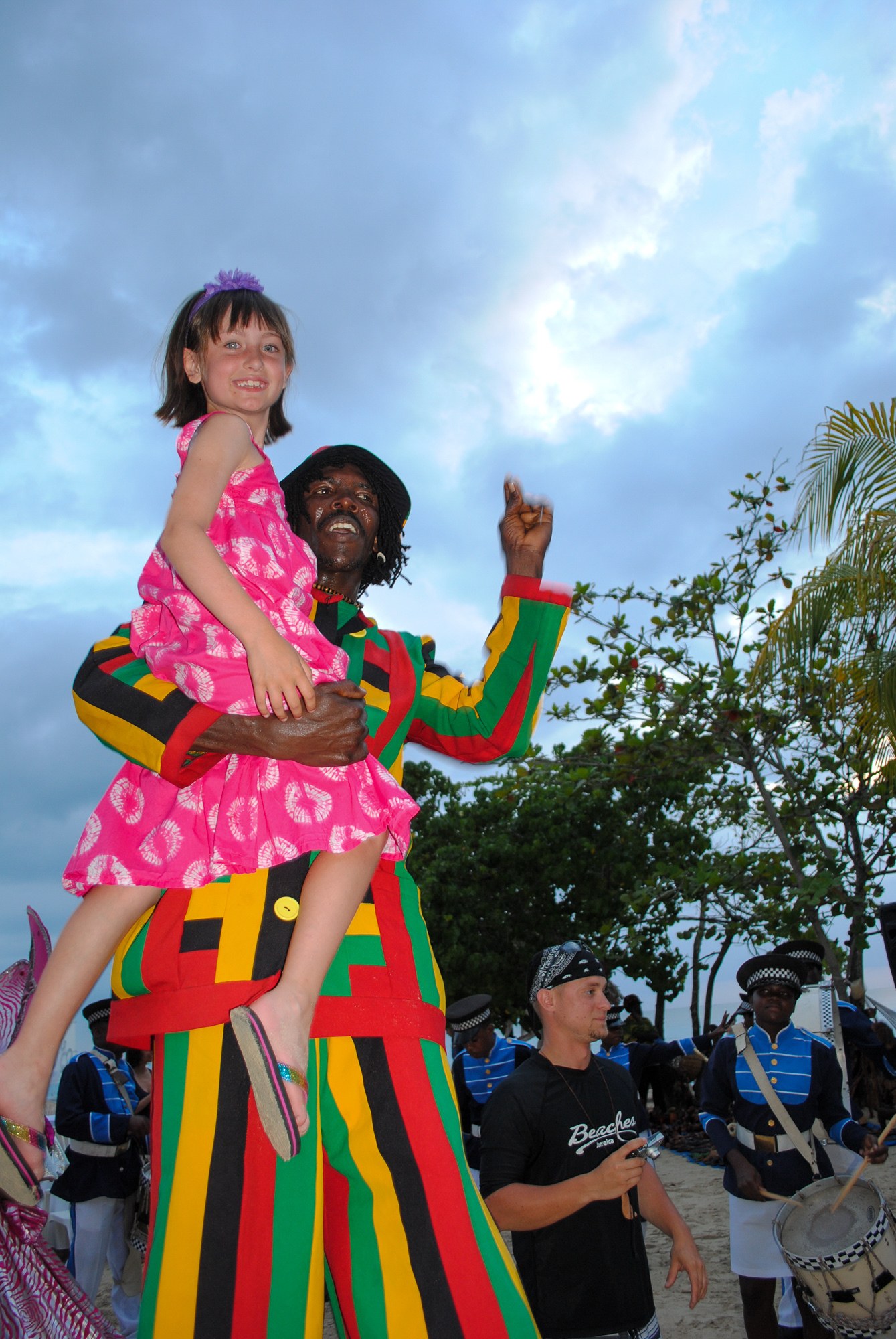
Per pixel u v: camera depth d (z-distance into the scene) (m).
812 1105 5.29
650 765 11.54
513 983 23.20
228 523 2.00
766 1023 5.45
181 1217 1.75
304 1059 1.66
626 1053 10.22
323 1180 1.82
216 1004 1.80
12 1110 1.70
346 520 2.59
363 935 1.98
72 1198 6.85
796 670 9.73
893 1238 4.20
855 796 11.50
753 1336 5.23
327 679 1.95
